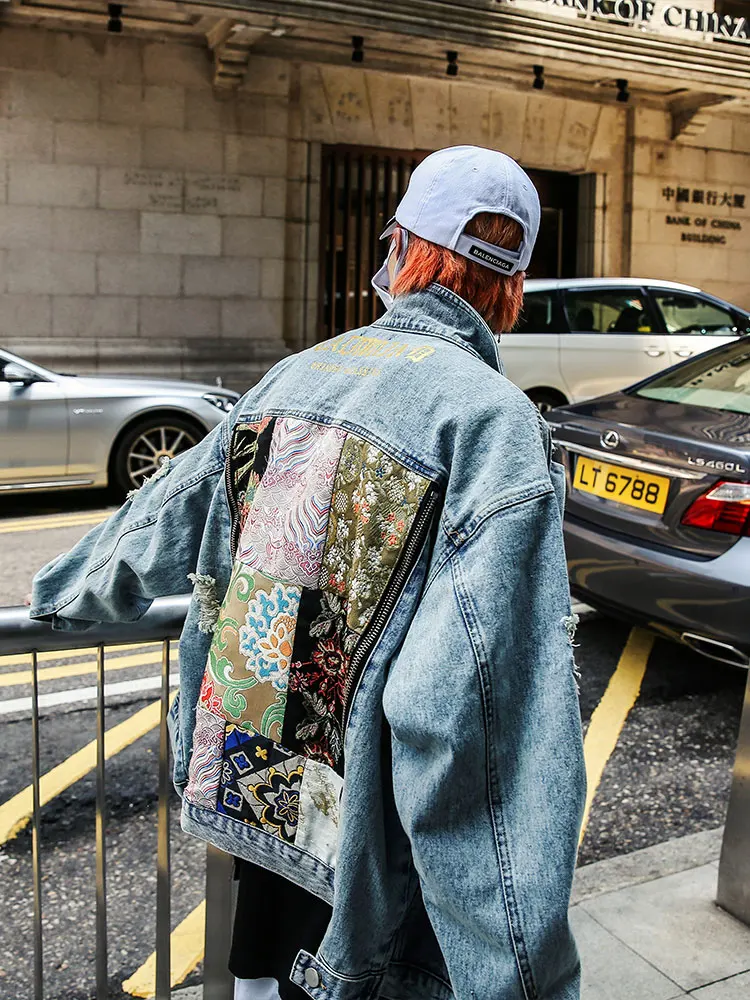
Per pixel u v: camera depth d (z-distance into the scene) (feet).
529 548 3.84
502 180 4.44
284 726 4.40
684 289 34.63
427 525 4.07
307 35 39.50
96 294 38.99
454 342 4.39
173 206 39.60
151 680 14.61
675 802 11.10
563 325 32.73
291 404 4.59
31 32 36.70
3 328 37.91
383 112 42.83
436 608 3.87
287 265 42.16
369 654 4.10
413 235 4.59
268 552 4.44
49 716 13.25
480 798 3.77
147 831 10.43
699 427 13.87
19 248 37.73
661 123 48.24
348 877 4.11
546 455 4.14
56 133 37.63
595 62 40.37
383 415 4.24
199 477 4.83
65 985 8.04
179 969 8.23
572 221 49.14
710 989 7.38
